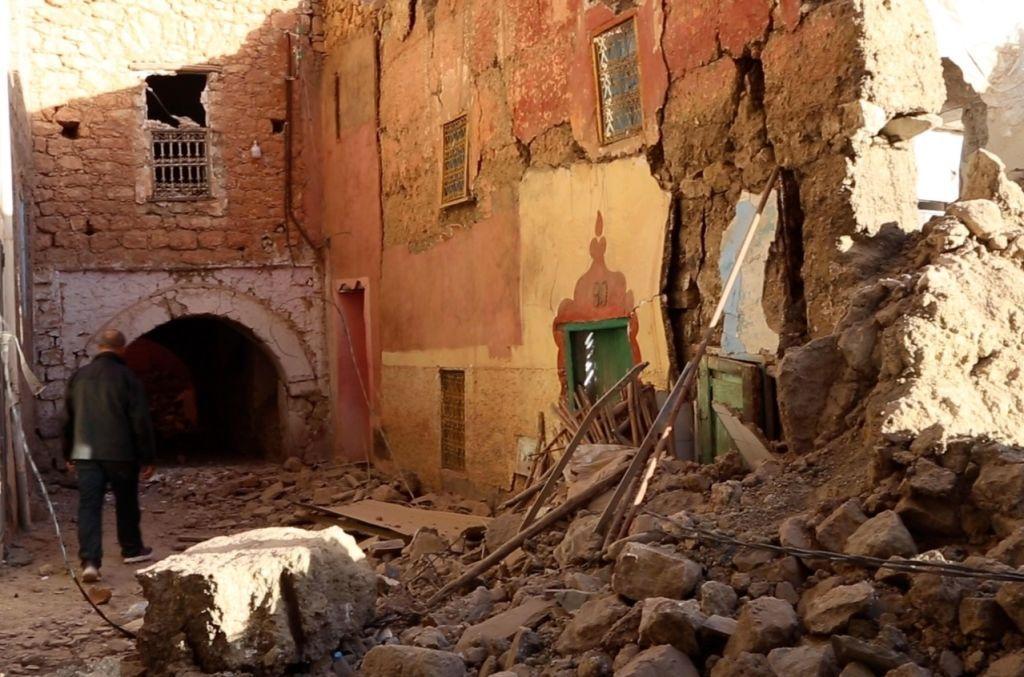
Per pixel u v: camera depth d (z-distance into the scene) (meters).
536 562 6.58
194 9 16.23
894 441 5.38
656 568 5.17
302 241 16.73
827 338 6.41
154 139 16.11
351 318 16.36
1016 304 6.27
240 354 19.17
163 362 23.58
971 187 7.18
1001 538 4.71
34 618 7.25
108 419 8.76
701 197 8.27
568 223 10.02
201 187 16.34
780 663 4.21
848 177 6.90
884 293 6.34
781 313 7.32
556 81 10.18
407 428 13.85
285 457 16.80
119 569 8.99
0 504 9.09
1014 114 9.21
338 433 16.38
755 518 5.67
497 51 11.30
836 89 6.98
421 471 13.43
